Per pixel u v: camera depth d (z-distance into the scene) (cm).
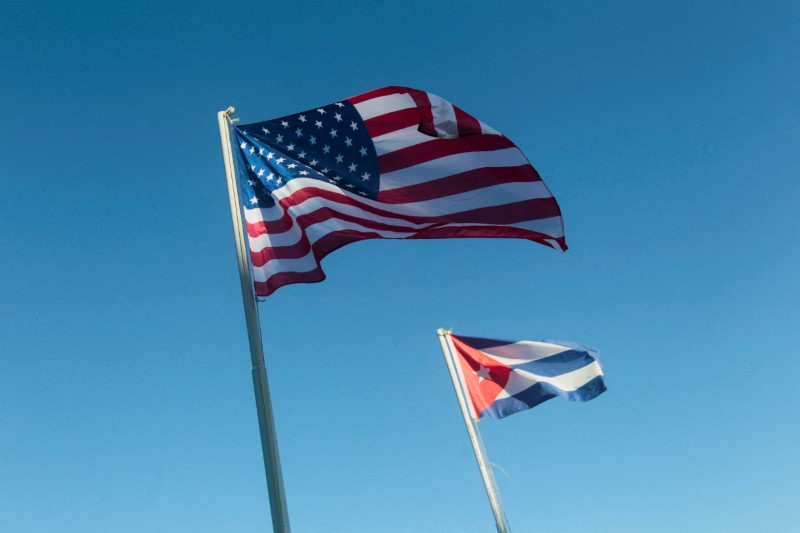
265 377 1002
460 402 2278
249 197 1176
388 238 1204
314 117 1243
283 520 899
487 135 1266
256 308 1056
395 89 1273
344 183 1212
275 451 946
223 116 1183
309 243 1165
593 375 2277
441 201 1245
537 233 1260
